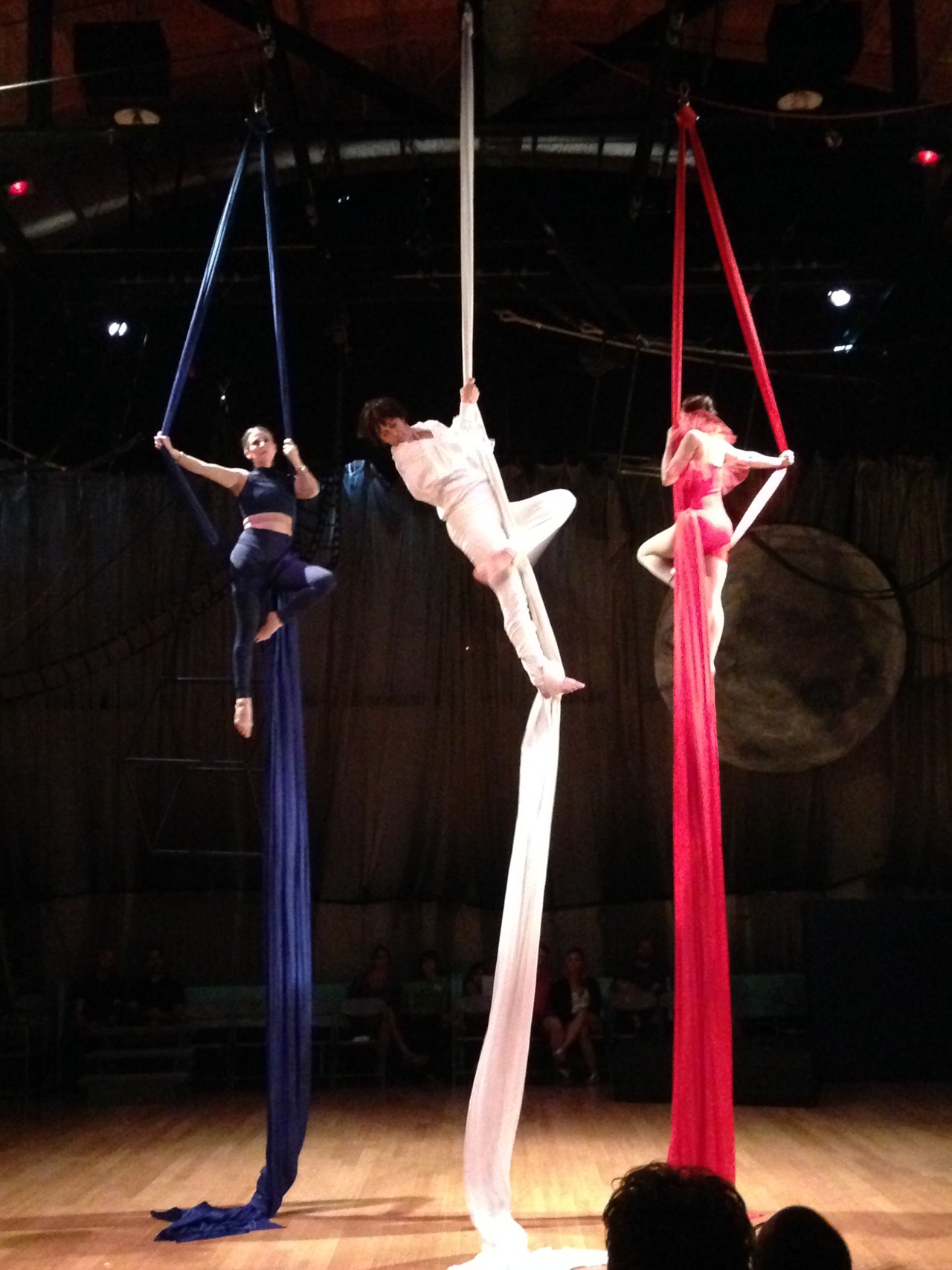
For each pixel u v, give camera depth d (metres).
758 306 11.20
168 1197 6.78
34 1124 9.23
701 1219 1.65
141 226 11.00
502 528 5.65
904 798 11.79
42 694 11.77
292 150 9.80
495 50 9.54
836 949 10.82
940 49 9.39
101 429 11.75
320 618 11.91
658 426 12.13
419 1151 8.00
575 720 11.84
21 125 8.88
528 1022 5.54
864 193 10.45
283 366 6.38
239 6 8.17
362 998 11.00
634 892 11.66
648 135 8.42
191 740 11.73
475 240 10.69
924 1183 6.75
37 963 11.54
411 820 11.77
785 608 11.96
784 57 7.99
